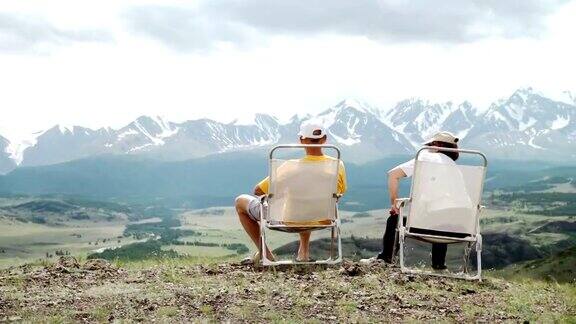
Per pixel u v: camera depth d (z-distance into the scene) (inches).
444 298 373.1
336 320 303.4
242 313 310.7
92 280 421.1
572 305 385.7
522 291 425.7
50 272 443.8
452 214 434.9
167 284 395.2
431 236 434.6
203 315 308.0
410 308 342.0
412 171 441.7
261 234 438.9
